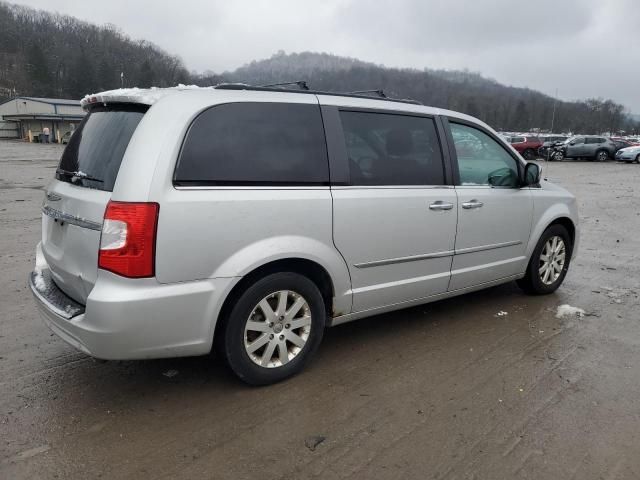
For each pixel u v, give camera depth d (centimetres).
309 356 355
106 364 368
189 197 289
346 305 367
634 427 300
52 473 255
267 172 320
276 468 261
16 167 2266
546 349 404
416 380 352
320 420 303
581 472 261
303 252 330
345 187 353
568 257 550
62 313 301
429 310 488
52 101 6925
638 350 404
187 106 298
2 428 290
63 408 312
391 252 380
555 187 538
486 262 459
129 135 298
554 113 8244
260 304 324
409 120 400
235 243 304
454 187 421
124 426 294
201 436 286
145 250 277
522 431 294
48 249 346
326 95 361
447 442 283
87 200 295
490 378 356
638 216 1120
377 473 258
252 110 321
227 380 347
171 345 295
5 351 386
